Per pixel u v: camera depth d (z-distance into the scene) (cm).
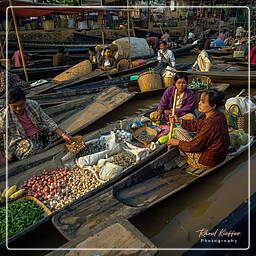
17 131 381
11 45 1167
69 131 468
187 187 300
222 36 1627
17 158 384
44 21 1542
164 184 325
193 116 457
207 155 322
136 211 258
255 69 862
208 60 796
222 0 2266
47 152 380
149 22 2034
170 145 354
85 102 560
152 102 662
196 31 2208
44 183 325
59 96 616
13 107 357
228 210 292
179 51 1362
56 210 271
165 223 279
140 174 320
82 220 250
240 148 380
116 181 312
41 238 254
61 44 1305
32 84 716
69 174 346
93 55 1034
